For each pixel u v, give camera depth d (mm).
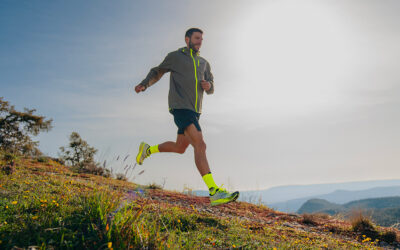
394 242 5914
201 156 3133
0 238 2125
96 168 9719
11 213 2812
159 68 3527
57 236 2316
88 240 2307
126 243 2303
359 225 6578
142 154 3891
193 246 2881
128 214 2961
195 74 3410
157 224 3391
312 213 8078
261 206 9164
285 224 6391
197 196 8695
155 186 9211
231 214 6555
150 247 2391
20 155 10633
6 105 22938
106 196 3303
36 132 24031
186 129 3256
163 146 3789
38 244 2082
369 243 5684
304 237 4934
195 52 3584
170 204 5781
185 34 3617
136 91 3467
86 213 2865
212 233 3750
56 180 5695
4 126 21594
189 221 4145
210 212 6125
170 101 3395
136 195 5430
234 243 3359
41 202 3209
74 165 10664
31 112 24016
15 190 4105
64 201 3400
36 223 2521
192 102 3334
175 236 3088
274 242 3875
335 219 7844
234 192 2941
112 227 2455
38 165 9742
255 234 4293
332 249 4305
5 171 5863
